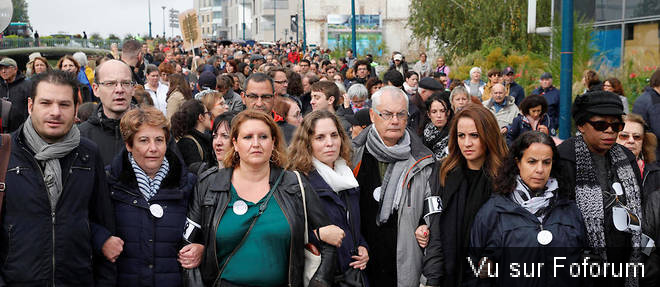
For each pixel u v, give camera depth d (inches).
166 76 422.0
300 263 135.4
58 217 126.5
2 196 123.0
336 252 139.0
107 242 132.6
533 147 139.3
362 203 162.7
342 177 151.9
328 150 152.6
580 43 525.3
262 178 137.6
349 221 150.8
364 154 165.3
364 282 152.4
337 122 157.5
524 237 138.4
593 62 520.7
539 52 839.7
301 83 349.1
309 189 140.4
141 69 496.7
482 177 153.6
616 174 156.0
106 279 134.0
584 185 152.6
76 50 1050.1
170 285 135.7
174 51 1111.0
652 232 149.7
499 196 144.1
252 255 132.0
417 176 159.9
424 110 310.3
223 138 191.3
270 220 133.3
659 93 288.4
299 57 1212.5
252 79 247.3
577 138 158.2
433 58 1166.3
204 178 139.6
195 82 595.5
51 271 125.3
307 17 2886.3
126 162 139.9
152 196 137.3
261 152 133.7
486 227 142.7
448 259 153.2
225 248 132.9
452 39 1098.7
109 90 183.3
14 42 1331.2
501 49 837.8
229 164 140.1
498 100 345.7
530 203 140.6
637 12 610.9
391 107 157.6
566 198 142.8
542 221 140.3
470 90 482.9
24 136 128.0
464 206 154.3
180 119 209.9
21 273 123.0
